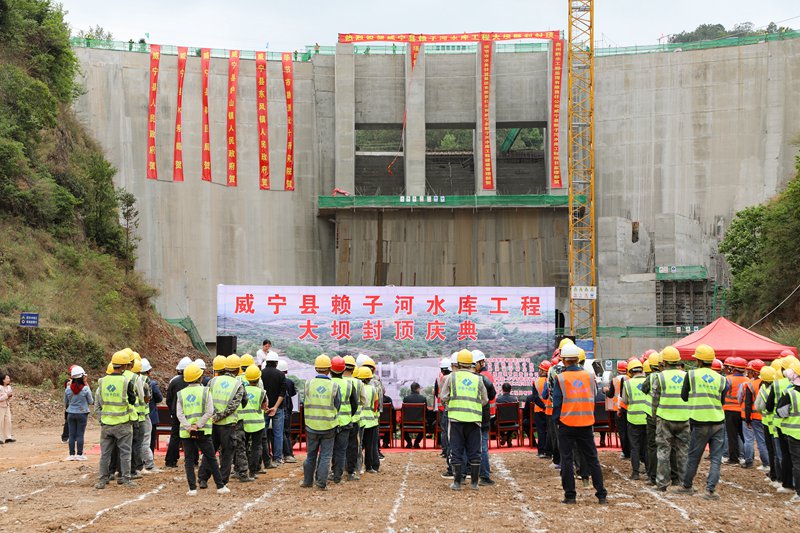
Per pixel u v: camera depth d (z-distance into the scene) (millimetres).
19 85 47531
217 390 14594
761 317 54844
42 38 53344
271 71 69562
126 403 15055
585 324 66438
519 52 71312
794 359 15914
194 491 13984
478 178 69062
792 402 13531
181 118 67000
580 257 67812
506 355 28375
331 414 14734
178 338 57750
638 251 69500
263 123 68938
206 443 14023
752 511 12312
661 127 70000
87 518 11961
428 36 69438
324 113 71375
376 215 67562
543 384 19156
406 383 28109
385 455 21250
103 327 43656
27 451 22188
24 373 34188
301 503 13141
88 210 52625
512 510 12406
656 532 10727
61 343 36844
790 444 13547
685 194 69438
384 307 28281
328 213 68375
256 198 68688
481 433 15414
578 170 69500
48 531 11094
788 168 67875
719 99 69375
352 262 67062
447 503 13117
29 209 45781
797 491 13422
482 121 68750
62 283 43125
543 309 28531
